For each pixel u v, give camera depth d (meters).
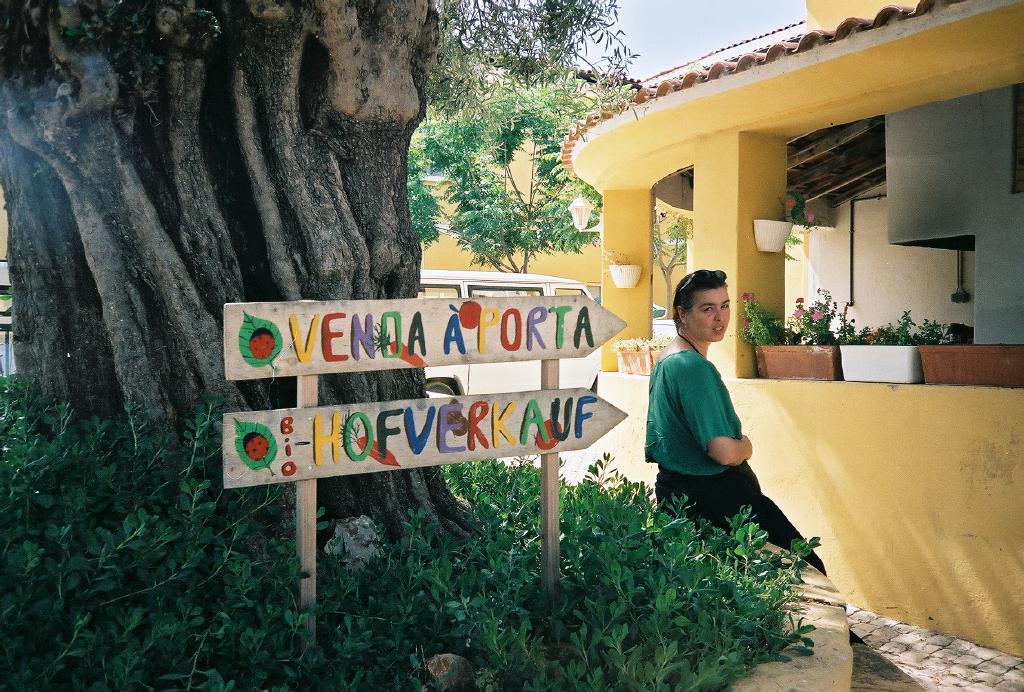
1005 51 4.71
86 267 2.98
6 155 3.00
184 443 2.83
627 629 2.27
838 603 2.97
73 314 2.99
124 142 2.88
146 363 2.83
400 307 2.56
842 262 10.61
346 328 2.49
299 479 2.45
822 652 2.52
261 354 2.39
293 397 3.06
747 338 6.40
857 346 5.66
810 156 7.85
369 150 3.20
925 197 7.01
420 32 3.40
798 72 5.55
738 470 3.51
